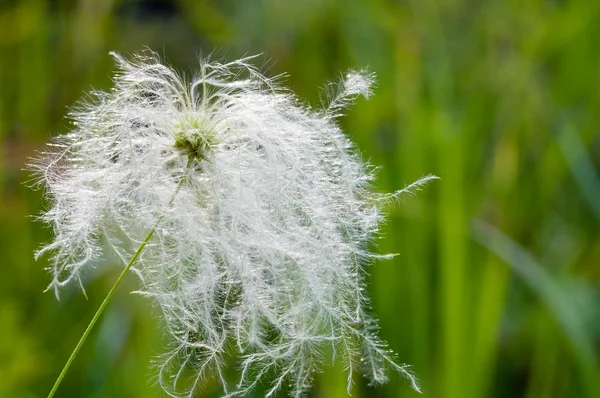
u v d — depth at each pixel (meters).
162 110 0.26
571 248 0.42
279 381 0.26
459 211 0.34
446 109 0.40
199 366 0.26
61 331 0.38
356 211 0.27
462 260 0.34
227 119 0.26
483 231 0.36
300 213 0.27
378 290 0.36
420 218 0.36
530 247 0.41
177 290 0.26
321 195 0.27
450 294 0.34
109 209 0.26
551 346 0.36
